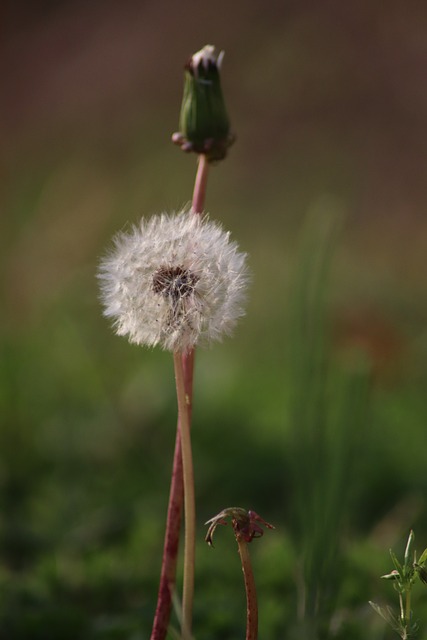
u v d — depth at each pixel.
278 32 2.30
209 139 0.68
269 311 1.56
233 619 0.75
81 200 1.77
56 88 2.35
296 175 2.04
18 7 2.47
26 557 0.85
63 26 2.44
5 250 1.61
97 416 1.15
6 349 1.30
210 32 2.33
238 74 2.27
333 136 2.12
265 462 1.06
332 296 1.45
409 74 2.16
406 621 0.64
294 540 0.74
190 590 0.65
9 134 2.29
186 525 0.65
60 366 1.29
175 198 1.86
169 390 1.17
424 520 0.89
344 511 0.70
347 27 2.24
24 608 0.77
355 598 0.75
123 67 2.32
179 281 0.64
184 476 0.65
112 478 1.05
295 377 0.75
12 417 1.17
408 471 1.02
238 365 1.37
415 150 2.07
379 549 0.82
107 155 2.03
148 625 0.74
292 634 0.70
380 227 1.93
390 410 1.20
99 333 1.35
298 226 1.87
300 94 2.20
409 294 1.56
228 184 1.97
